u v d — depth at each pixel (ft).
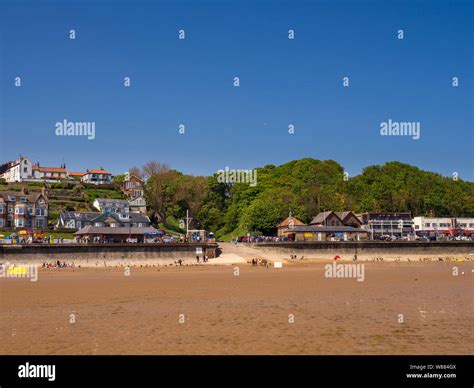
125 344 90.38
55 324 107.14
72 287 178.40
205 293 158.61
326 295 151.74
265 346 88.79
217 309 125.49
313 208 483.10
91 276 229.86
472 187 626.23
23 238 353.72
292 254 352.69
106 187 595.88
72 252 296.30
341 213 441.68
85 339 93.91
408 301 138.00
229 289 169.68
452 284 183.93
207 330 100.58
